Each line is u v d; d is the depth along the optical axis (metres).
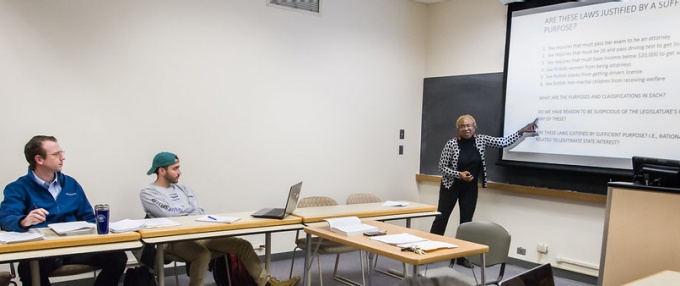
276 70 4.36
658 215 2.75
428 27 5.43
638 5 3.74
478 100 4.90
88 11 3.47
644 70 3.72
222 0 4.03
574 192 4.09
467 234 3.04
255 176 4.29
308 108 4.59
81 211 2.98
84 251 2.30
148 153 3.75
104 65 3.54
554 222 4.27
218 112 4.06
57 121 3.39
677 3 3.54
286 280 3.64
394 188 5.31
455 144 4.44
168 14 3.79
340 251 3.40
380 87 5.12
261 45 4.27
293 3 4.45
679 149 3.55
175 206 3.29
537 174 4.42
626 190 2.89
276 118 4.39
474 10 4.94
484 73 4.85
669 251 2.70
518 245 4.55
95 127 3.53
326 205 3.95
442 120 5.25
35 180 2.75
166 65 3.80
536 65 4.36
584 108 4.06
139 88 3.69
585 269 4.05
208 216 3.09
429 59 5.42
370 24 5.00
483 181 4.52
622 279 2.90
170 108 3.83
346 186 4.92
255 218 3.11
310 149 4.63
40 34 3.31
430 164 5.38
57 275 2.71
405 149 5.38
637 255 2.84
